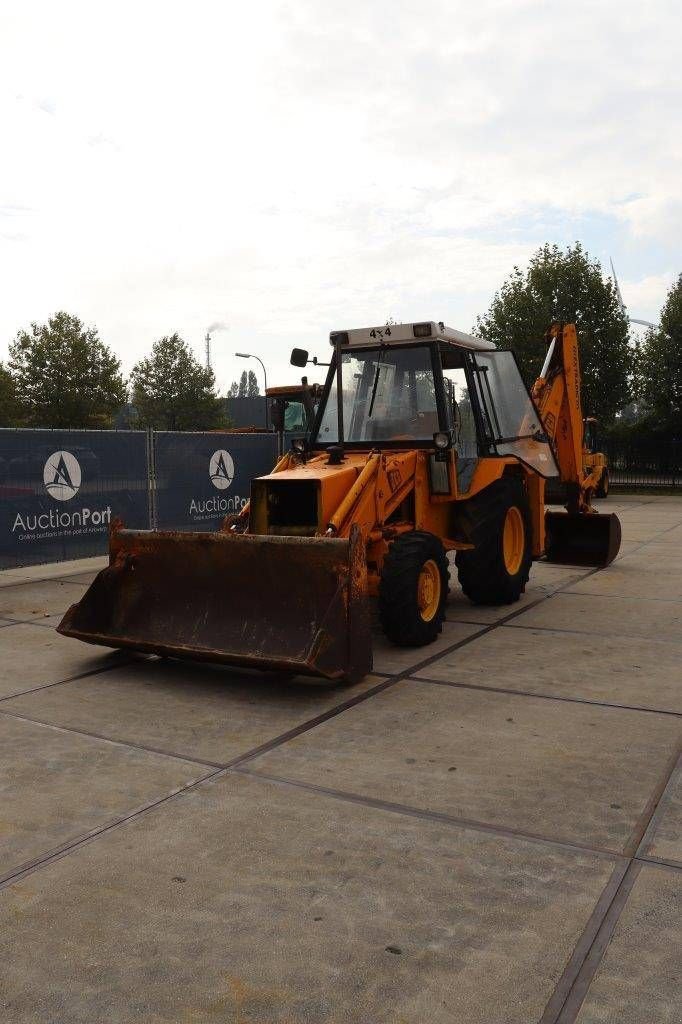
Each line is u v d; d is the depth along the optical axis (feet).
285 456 23.70
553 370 33.17
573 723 15.44
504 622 23.93
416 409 23.27
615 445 92.89
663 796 12.28
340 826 11.43
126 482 35.45
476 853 10.64
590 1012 7.70
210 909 9.46
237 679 18.53
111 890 9.87
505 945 8.71
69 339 126.93
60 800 12.35
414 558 20.47
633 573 32.55
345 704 16.67
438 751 14.15
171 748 14.40
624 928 8.96
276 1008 7.84
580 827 11.32
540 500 28.89
